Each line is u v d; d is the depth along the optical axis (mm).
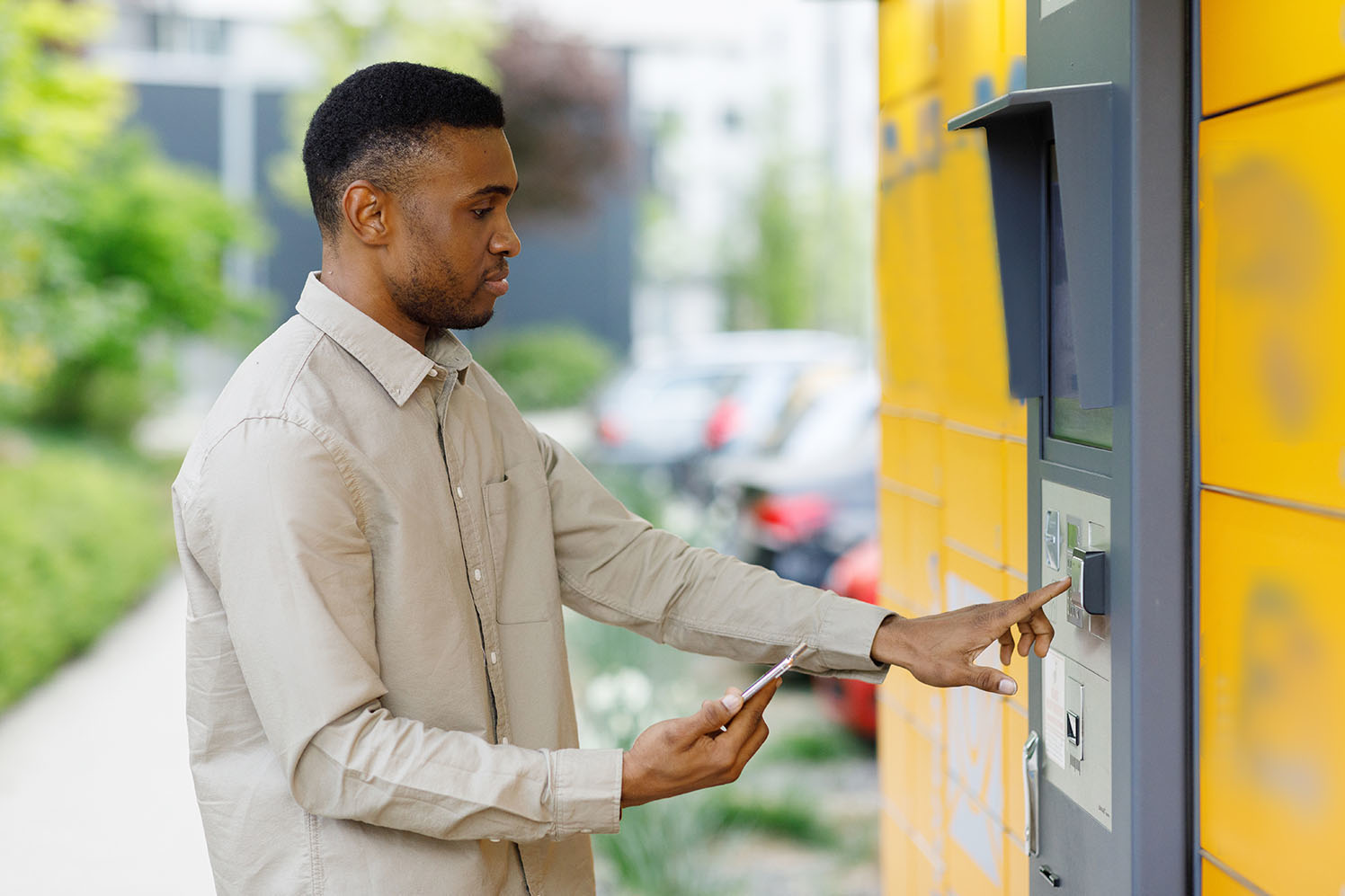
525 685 1592
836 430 5855
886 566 2434
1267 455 1150
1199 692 1276
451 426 1536
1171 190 1261
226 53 18188
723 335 19891
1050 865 1554
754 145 20000
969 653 1476
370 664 1369
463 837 1346
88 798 4781
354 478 1400
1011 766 1777
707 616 1686
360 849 1393
